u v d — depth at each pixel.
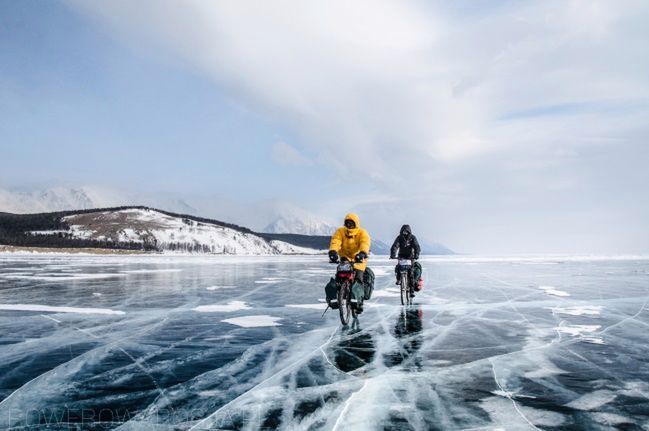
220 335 7.35
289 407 3.90
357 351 6.14
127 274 23.12
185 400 4.10
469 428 3.40
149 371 5.13
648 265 37.53
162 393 4.31
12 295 13.10
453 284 17.45
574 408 3.83
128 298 12.47
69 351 6.20
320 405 3.94
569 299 12.39
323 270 28.34
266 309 10.41
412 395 4.20
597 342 6.71
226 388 4.46
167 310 10.22
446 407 3.87
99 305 11.01
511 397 4.13
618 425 3.46
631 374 4.92
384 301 12.11
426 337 7.14
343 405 3.94
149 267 31.50
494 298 12.64
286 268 31.22
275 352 6.10
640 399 4.07
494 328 7.94
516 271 27.53
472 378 4.79
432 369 5.16
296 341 6.85
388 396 4.18
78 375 4.97
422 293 14.03
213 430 3.40
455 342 6.75
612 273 24.94
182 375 4.96
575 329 7.83
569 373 4.97
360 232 8.57
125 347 6.44
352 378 4.80
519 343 6.63
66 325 8.29
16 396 4.23
